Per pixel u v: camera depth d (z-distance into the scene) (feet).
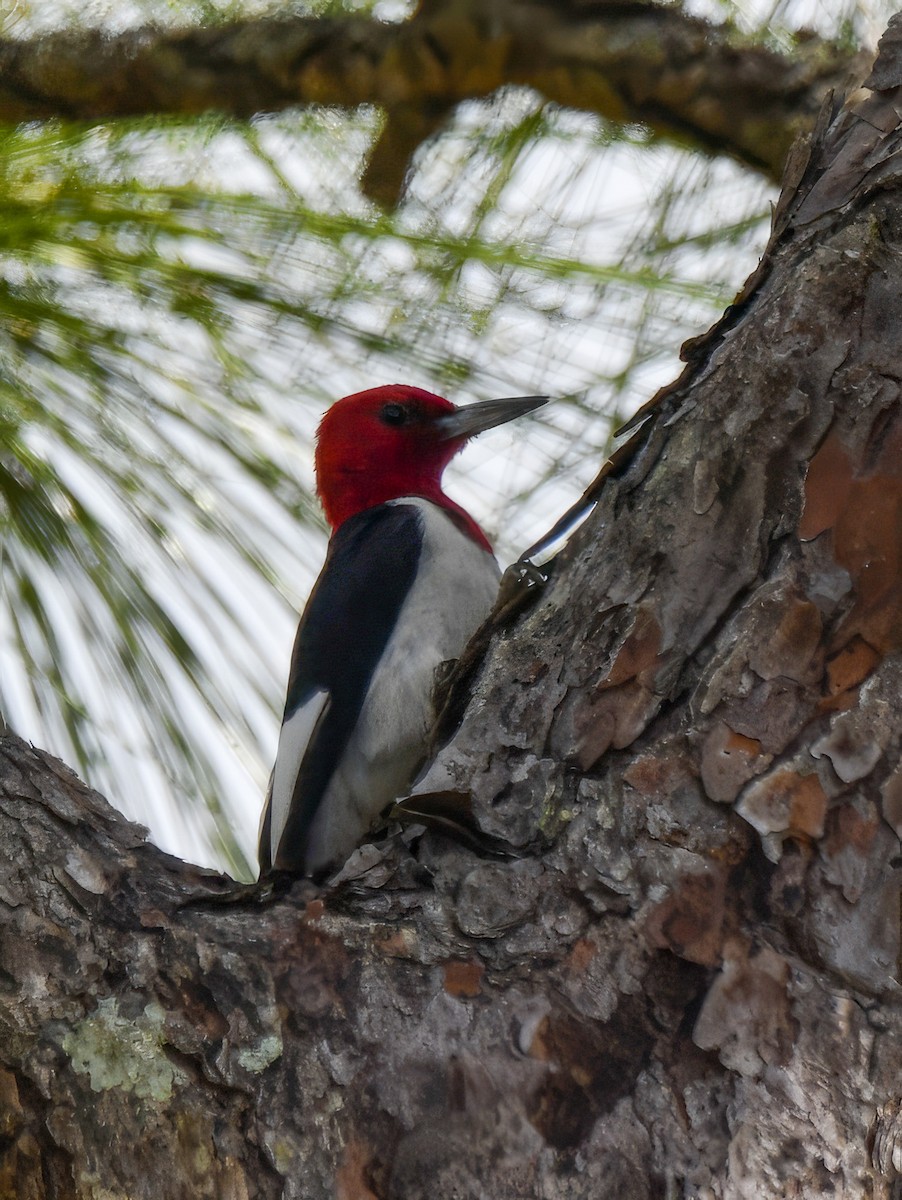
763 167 21.81
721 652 13.05
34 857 12.05
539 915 12.57
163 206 17.67
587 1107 11.89
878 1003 12.18
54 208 17.12
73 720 18.11
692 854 12.58
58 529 17.66
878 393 13.06
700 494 13.51
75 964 11.78
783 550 13.16
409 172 20.62
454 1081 11.82
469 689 14.64
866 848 12.44
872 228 13.55
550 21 21.04
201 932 12.05
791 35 21.97
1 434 17.38
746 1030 12.10
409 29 20.93
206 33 20.94
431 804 13.05
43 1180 11.37
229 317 17.71
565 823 12.92
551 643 13.89
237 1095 11.62
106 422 17.78
